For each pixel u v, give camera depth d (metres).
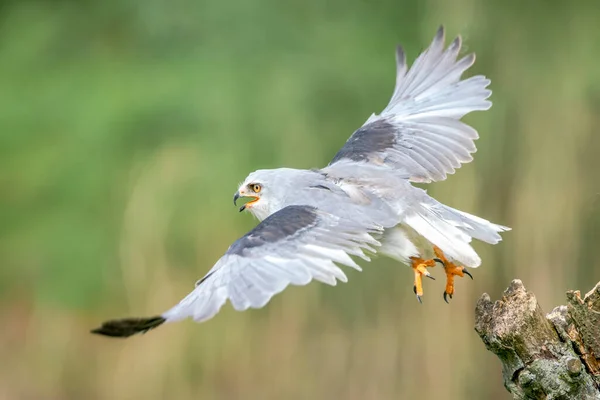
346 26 16.81
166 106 15.87
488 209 14.09
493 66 14.92
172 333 13.84
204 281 6.08
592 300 5.90
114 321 5.06
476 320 6.16
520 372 6.05
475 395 13.35
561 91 14.77
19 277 15.70
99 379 14.51
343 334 13.70
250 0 17.05
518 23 15.12
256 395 13.66
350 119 15.50
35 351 15.20
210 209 14.44
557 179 14.15
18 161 16.62
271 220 6.50
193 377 13.77
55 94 17.41
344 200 6.88
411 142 7.73
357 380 13.59
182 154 15.09
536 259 13.87
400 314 13.58
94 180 15.73
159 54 17.50
